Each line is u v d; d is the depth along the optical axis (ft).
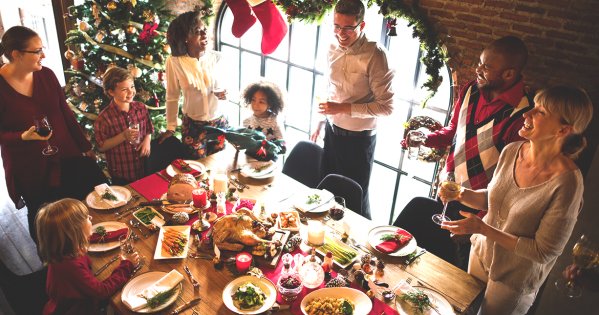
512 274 5.98
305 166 10.93
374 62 9.03
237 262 6.21
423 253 7.06
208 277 6.27
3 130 8.93
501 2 8.28
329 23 12.16
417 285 6.30
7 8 17.10
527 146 5.87
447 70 10.36
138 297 5.78
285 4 9.88
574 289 5.82
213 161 9.61
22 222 12.02
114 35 11.81
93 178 9.03
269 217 7.48
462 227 5.75
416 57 10.97
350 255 6.75
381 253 6.96
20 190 9.60
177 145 10.53
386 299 5.94
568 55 7.83
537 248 5.42
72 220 5.57
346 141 10.23
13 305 6.06
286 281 5.88
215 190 8.02
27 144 9.05
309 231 6.81
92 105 12.29
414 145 8.39
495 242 6.02
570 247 6.47
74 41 12.16
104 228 7.14
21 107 8.82
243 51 15.06
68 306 5.87
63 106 9.69
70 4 13.89
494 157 7.23
